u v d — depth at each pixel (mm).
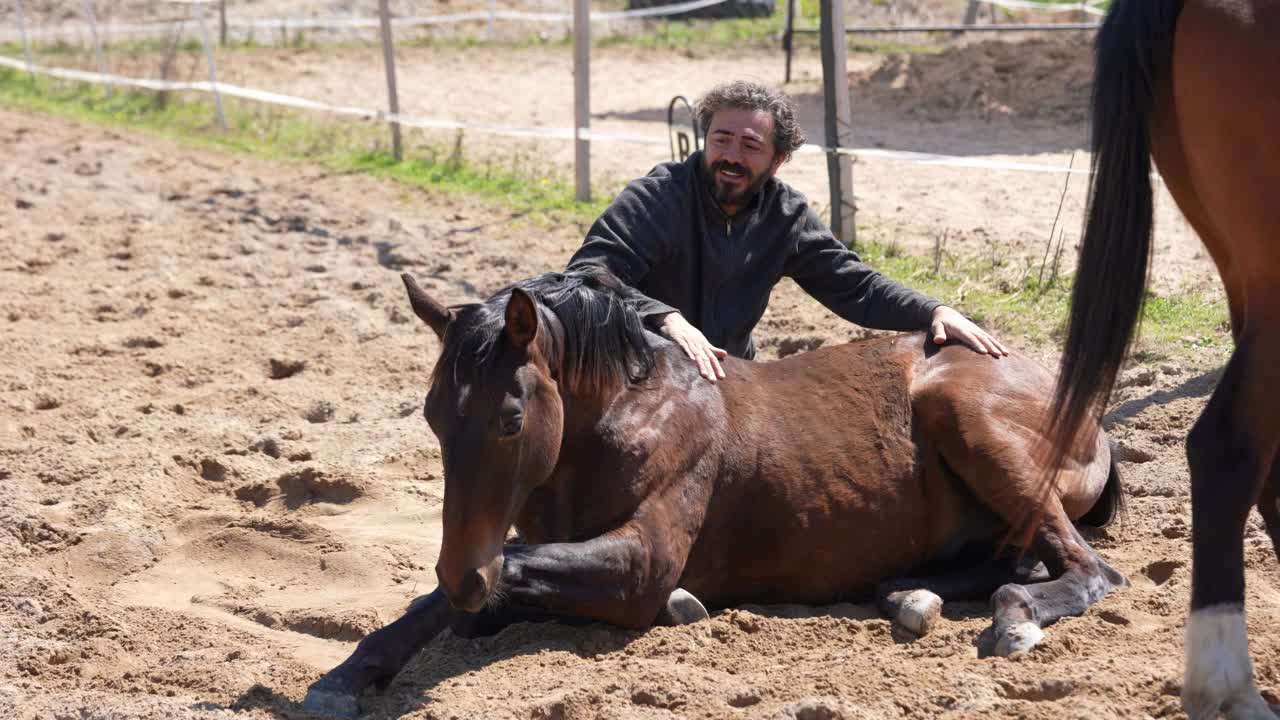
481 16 19812
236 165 11781
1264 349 2990
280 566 4566
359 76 16938
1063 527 3871
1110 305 3254
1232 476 2986
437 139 12539
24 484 5180
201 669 3674
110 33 20578
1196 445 3047
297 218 9617
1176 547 4250
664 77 16531
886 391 4141
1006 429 3963
